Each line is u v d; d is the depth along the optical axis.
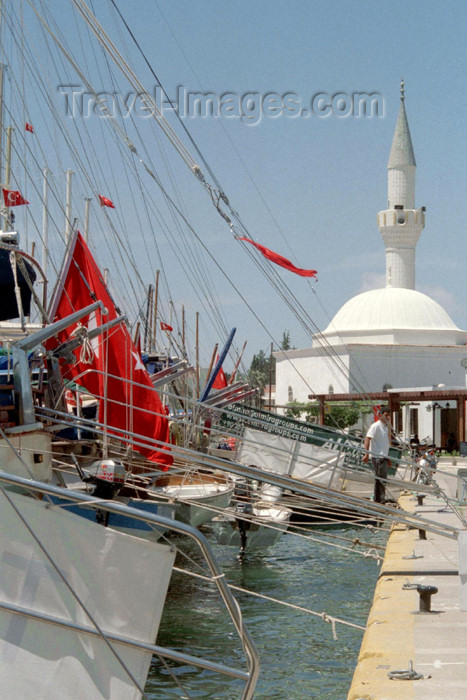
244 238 18.11
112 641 6.01
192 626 14.92
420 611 9.78
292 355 88.06
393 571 12.85
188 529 6.00
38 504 6.06
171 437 21.86
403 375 80.81
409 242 96.50
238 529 23.78
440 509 21.83
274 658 12.89
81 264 17.92
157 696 11.20
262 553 23.62
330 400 62.94
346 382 79.50
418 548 15.49
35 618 5.98
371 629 9.02
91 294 17.44
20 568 6.03
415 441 47.22
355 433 55.75
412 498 26.38
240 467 13.09
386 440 20.38
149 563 6.11
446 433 68.25
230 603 5.98
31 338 11.31
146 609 6.07
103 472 12.70
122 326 16.98
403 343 83.94
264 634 14.38
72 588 6.04
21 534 6.06
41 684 5.93
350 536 27.45
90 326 17.22
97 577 6.07
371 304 90.00
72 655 5.99
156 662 12.72
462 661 7.70
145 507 14.62
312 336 23.77
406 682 7.05
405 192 97.44
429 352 81.38
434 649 8.11
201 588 17.48
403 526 18.92
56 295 17.42
